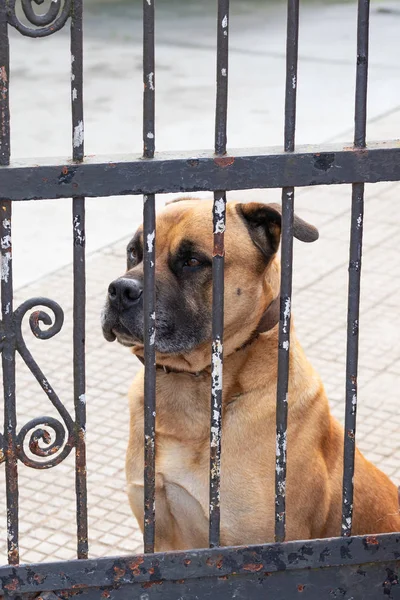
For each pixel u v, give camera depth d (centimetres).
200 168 316
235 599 360
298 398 434
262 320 435
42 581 342
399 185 1121
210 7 2131
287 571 360
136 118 1356
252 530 432
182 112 1385
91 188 312
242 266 426
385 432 655
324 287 874
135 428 445
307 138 1273
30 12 295
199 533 447
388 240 972
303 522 435
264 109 1399
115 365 751
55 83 1548
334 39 1844
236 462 430
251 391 434
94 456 634
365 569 364
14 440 330
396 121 1330
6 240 312
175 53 1730
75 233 317
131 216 1045
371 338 785
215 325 335
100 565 344
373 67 1623
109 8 2125
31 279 888
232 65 1662
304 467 431
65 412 334
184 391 438
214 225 326
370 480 473
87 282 880
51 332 325
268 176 321
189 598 357
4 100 300
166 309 421
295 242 973
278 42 1830
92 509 581
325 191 1098
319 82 1553
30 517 572
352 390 348
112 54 1730
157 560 348
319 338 785
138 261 451
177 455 439
